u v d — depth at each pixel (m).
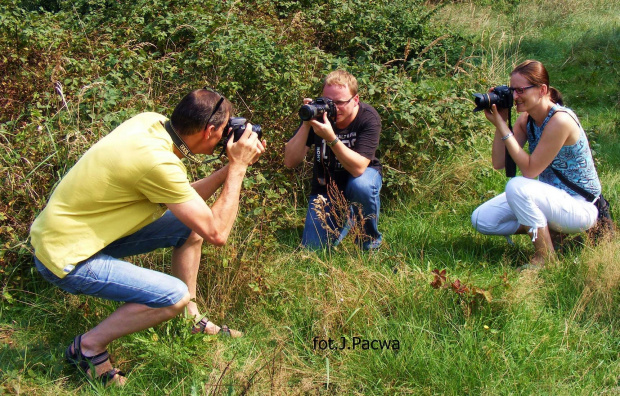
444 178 4.80
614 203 4.54
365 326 3.09
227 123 2.75
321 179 3.96
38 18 5.71
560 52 8.86
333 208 3.77
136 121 2.66
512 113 6.52
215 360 2.90
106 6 6.99
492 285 3.40
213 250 3.38
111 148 2.54
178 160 2.60
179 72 4.97
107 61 4.64
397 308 3.18
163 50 5.57
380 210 4.59
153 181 2.52
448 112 4.90
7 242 3.33
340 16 7.22
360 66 4.95
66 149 3.64
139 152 2.52
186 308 3.03
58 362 2.89
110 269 2.62
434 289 3.26
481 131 5.39
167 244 3.01
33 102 4.36
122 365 2.93
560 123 3.51
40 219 2.61
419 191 4.64
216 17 5.61
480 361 2.83
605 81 7.73
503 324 3.12
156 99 4.55
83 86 4.24
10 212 3.46
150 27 5.52
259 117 4.68
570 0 10.99
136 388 2.79
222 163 4.05
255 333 3.17
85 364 2.77
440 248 4.00
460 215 4.56
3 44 4.75
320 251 3.79
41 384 2.75
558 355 2.96
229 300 3.33
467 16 10.33
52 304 3.30
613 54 8.59
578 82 7.80
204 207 2.60
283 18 7.30
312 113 3.49
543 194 3.62
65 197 2.56
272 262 3.63
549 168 3.79
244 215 3.72
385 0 8.27
